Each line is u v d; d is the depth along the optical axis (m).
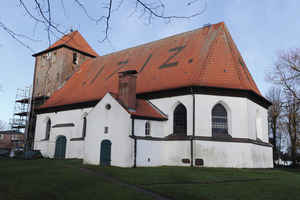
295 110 40.41
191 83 27.77
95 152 27.66
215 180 18.72
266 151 31.05
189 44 34.31
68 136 36.88
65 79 47.19
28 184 16.16
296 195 14.59
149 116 27.23
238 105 27.98
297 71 36.12
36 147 41.53
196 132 26.83
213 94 27.73
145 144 26.45
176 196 13.69
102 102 28.19
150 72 34.03
